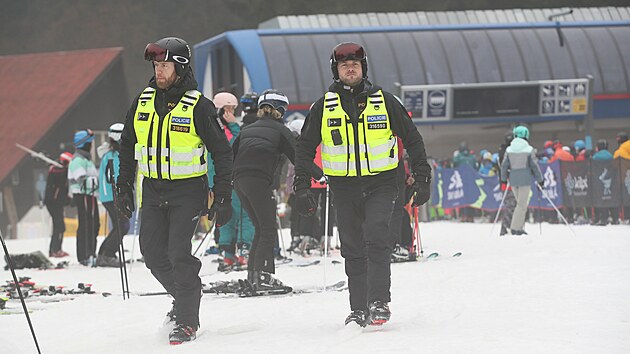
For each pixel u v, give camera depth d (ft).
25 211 349.61
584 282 67.82
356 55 49.24
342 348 43.93
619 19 293.43
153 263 50.26
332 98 49.80
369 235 49.03
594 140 271.28
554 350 41.11
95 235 111.75
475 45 269.23
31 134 354.13
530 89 266.98
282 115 74.08
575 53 272.72
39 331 55.88
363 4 500.33
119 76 384.88
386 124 49.57
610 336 44.62
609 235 124.06
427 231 154.20
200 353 44.68
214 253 113.09
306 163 50.52
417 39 268.00
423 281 74.18
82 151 112.47
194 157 49.37
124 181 51.19
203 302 65.87
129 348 47.91
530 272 76.79
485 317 52.39
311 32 260.62
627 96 273.75
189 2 513.45
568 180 166.40
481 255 98.12
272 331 50.57
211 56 280.72
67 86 370.32
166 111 49.37
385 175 49.78
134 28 512.63
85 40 513.04
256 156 71.46
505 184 136.67
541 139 274.16
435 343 43.80
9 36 513.45
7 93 372.17
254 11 510.17
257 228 71.15
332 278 81.20
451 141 269.85
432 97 262.88
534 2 486.38
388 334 47.57
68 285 86.22
